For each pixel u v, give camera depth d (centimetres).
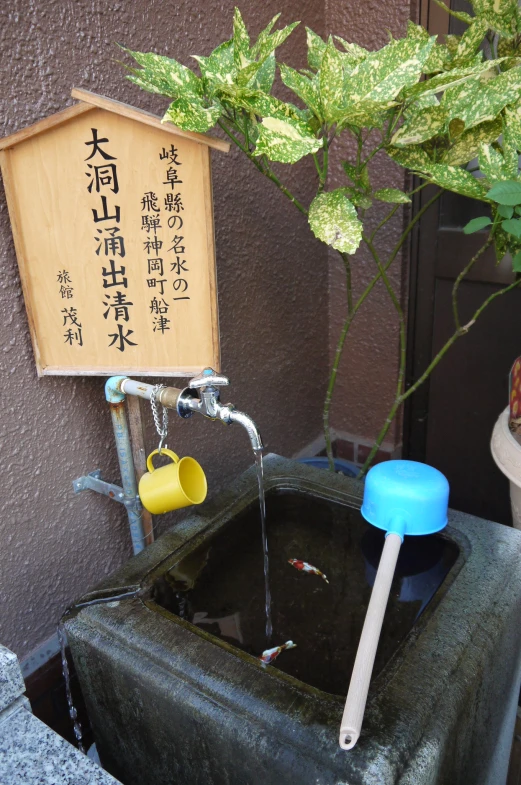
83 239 123
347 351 246
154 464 179
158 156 115
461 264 208
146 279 124
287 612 122
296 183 209
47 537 150
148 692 105
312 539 142
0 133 122
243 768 96
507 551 129
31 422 140
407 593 122
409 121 130
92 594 123
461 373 223
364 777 84
